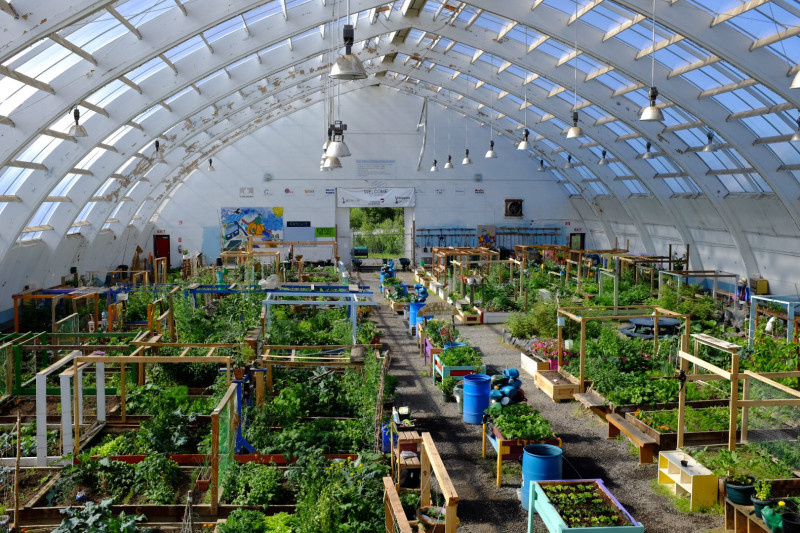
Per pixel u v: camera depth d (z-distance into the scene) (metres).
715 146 25.31
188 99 25.09
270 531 9.16
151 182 34.84
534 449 10.74
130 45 16.81
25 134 16.81
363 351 15.86
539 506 9.03
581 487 9.23
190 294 22.75
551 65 25.33
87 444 12.72
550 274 33.12
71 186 25.78
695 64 20.53
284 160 43.03
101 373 13.59
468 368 16.30
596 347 16.86
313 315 23.61
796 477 10.38
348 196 43.56
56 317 23.66
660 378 14.50
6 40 12.54
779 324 20.33
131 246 38.88
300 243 32.94
